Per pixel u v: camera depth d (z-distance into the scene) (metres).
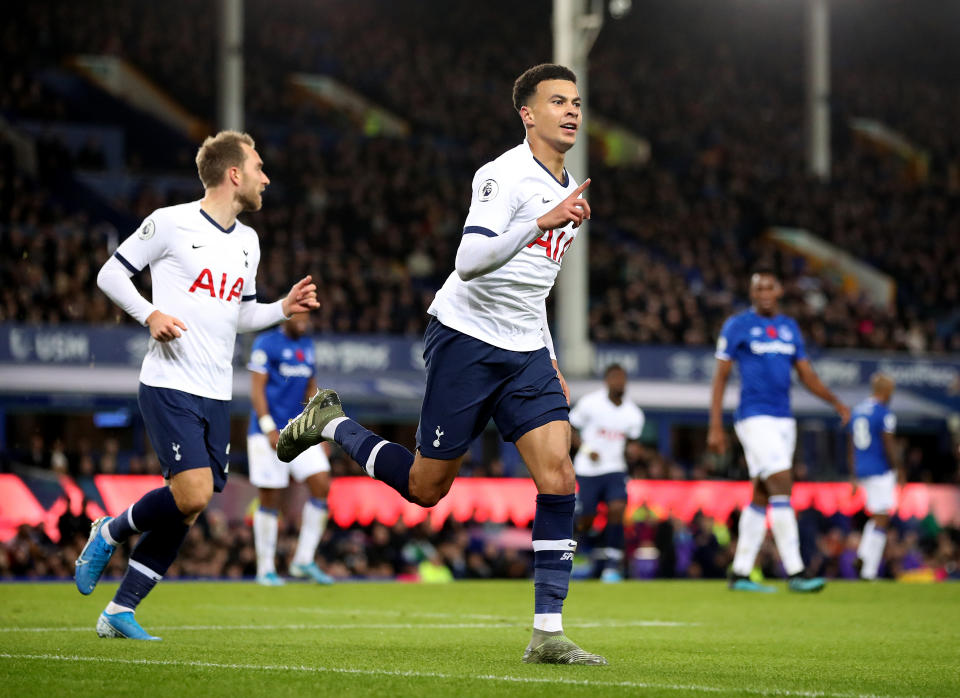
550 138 8.30
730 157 71.31
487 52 76.69
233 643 9.70
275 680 7.07
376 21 78.19
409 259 51.22
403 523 31.64
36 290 36.94
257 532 20.12
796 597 17.59
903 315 57.03
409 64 73.00
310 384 19.98
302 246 47.84
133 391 35.44
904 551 36.81
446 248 52.34
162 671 7.42
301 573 20.67
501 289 8.23
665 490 35.53
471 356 8.32
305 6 76.19
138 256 9.80
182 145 61.06
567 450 8.31
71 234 40.47
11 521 27.70
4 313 35.44
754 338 18.33
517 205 8.17
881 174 73.62
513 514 33.69
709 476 37.81
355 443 8.95
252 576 28.77
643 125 74.12
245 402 37.16
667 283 50.22
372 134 66.69
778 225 63.88
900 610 14.98
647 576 33.97
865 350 48.81
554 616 8.29
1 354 34.75
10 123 54.22
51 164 50.03
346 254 48.88
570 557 8.34
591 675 7.55
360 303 42.72
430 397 8.49
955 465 46.94
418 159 60.66
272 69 69.38
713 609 15.08
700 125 75.19
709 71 81.31
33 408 36.41
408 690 6.68
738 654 9.49
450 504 32.62
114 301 9.75
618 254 53.53
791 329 18.48
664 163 71.88
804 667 8.56
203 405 9.92
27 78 56.03
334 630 11.32
